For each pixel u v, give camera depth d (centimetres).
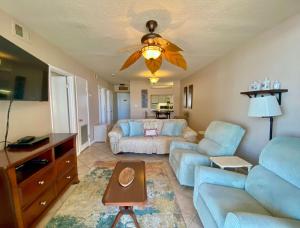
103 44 290
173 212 195
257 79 252
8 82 170
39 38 254
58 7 179
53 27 226
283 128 206
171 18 202
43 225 175
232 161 218
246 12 188
